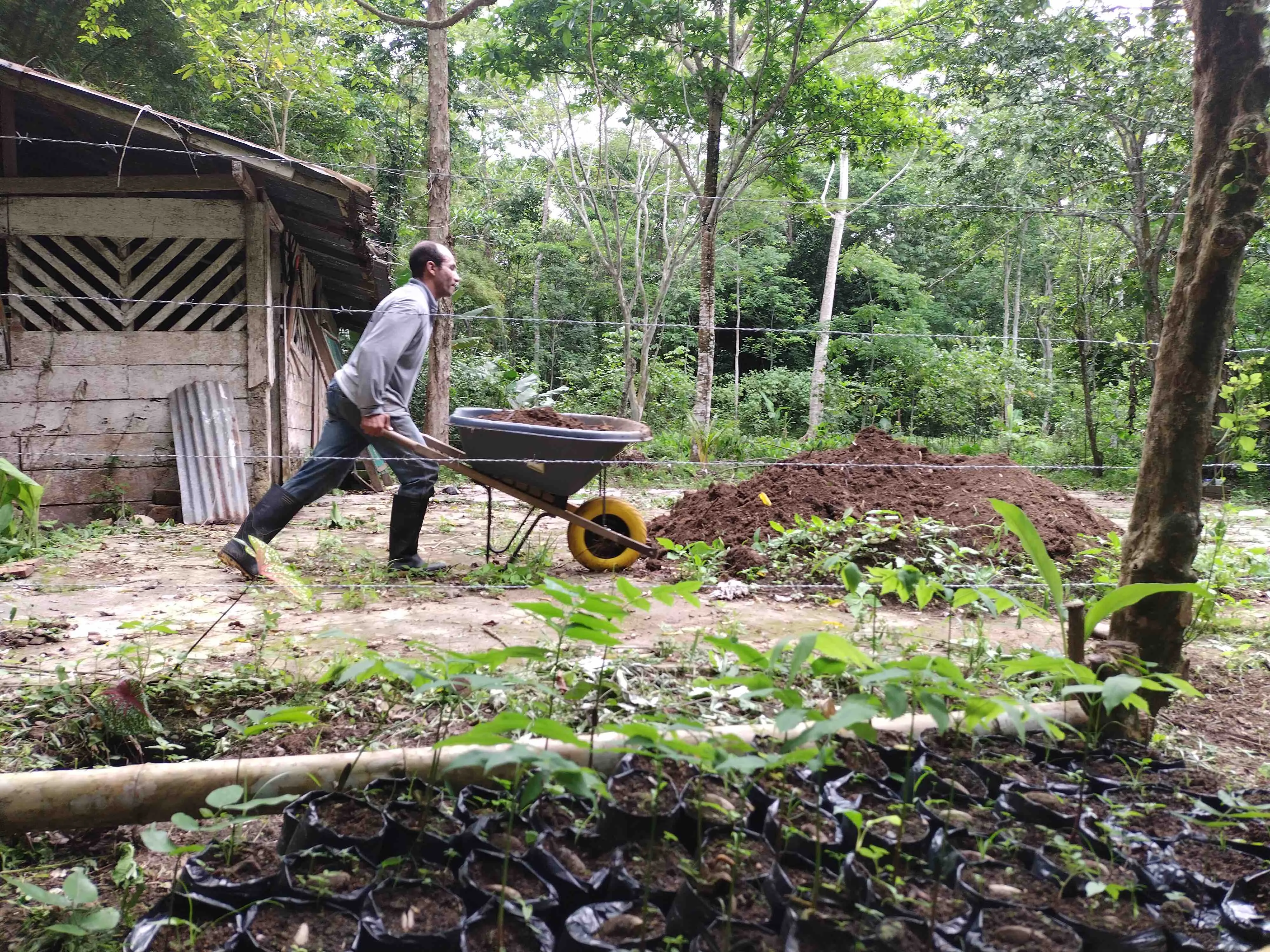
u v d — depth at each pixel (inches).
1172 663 95.7
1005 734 88.3
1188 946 58.5
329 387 181.3
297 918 57.7
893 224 1149.1
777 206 944.9
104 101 232.4
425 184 791.1
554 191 1040.8
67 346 267.1
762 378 879.7
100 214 269.6
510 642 135.6
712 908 58.4
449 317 193.0
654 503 338.6
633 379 637.9
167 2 478.9
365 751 75.9
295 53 512.1
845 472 235.5
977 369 703.1
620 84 544.1
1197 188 94.2
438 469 188.4
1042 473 513.7
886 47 707.4
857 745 83.2
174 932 56.8
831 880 63.4
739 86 501.4
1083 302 522.6
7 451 263.0
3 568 186.4
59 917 66.8
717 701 106.8
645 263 979.3
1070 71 453.1
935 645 138.7
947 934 58.0
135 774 71.9
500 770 74.1
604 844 66.7
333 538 219.5
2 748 92.7
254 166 247.8
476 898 59.8
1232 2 90.3
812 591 176.2
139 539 231.9
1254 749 106.2
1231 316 93.0
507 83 551.5
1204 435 93.6
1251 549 195.2
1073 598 167.9
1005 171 516.1
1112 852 67.1
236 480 264.5
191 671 117.5
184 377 275.4
